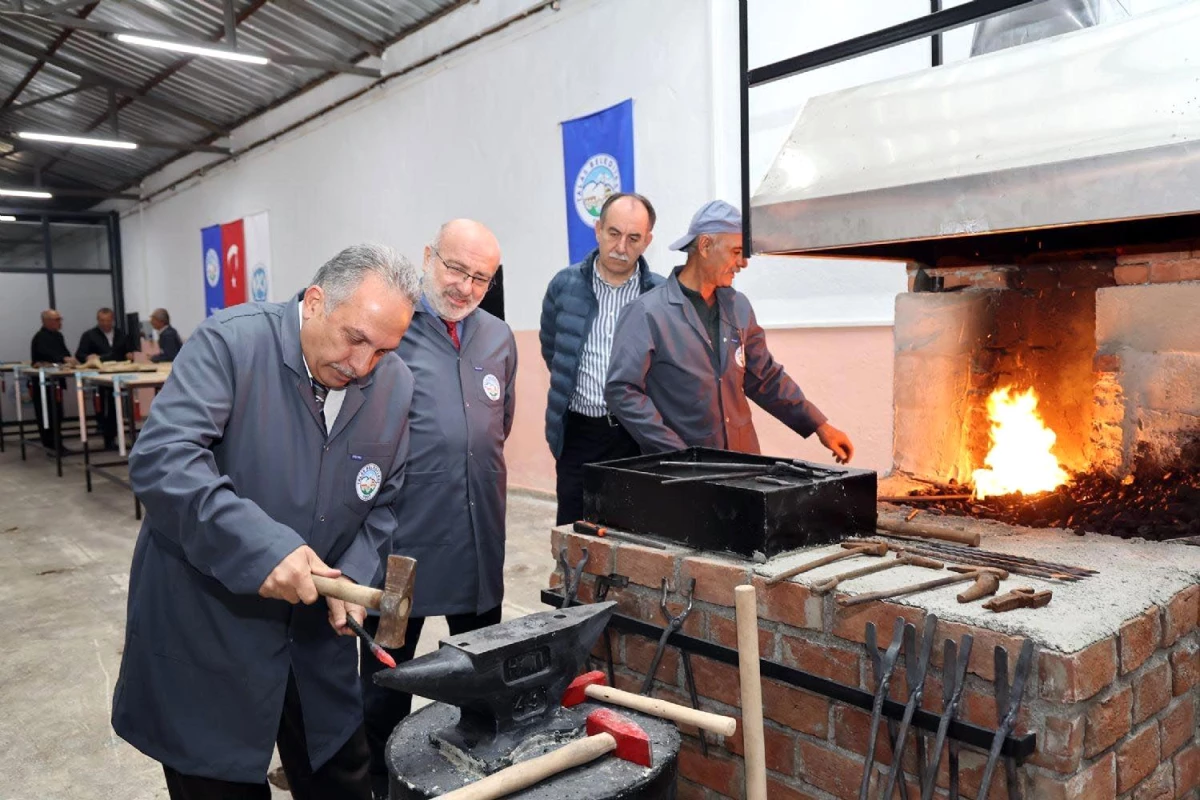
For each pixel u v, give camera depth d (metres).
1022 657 1.32
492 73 6.36
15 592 4.52
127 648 1.70
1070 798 1.34
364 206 8.12
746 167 2.20
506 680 1.31
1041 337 2.45
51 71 9.75
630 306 2.72
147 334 13.67
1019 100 1.71
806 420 2.93
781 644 1.69
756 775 1.30
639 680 2.01
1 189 12.25
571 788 1.20
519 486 6.52
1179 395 2.06
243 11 7.46
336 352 1.54
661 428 2.57
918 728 1.49
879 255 2.51
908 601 1.49
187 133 10.89
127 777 2.65
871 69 4.04
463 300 2.37
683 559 1.81
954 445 2.48
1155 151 1.43
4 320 13.76
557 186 5.92
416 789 1.25
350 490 1.74
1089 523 1.99
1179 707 1.59
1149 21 1.63
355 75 7.77
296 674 1.71
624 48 5.29
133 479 1.53
